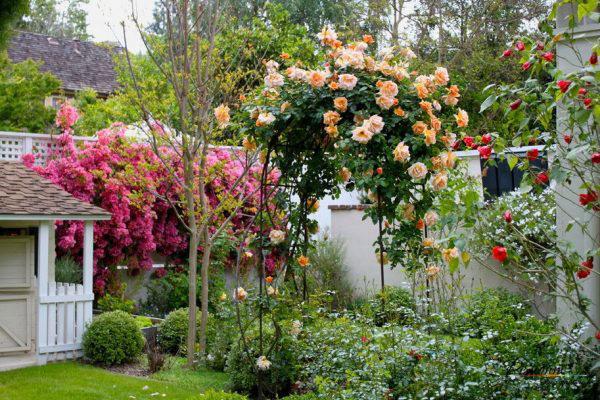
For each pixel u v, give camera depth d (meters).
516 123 4.49
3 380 7.07
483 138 4.42
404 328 5.14
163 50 8.04
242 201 7.79
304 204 5.98
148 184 8.26
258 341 6.40
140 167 8.52
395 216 5.64
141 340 8.06
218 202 11.47
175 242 11.63
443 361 4.73
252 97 6.65
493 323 5.43
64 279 9.77
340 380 5.36
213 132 7.94
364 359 5.08
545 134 4.48
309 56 12.16
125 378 7.16
